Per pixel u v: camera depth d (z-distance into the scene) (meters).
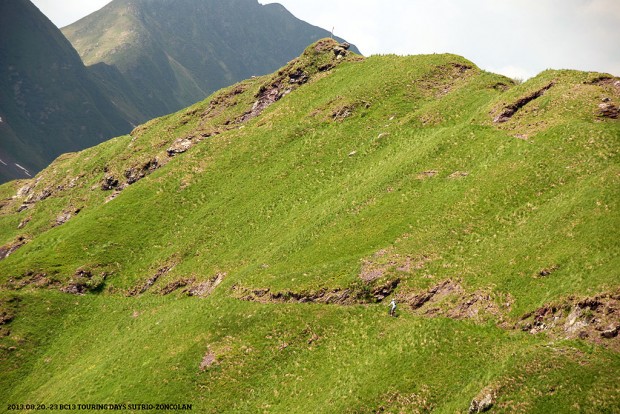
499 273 57.66
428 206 74.25
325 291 67.31
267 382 59.19
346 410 49.81
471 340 52.16
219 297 76.50
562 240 56.75
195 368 64.00
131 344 75.81
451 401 46.72
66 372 77.88
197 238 97.31
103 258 100.94
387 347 55.72
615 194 57.97
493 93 99.38
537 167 70.31
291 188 99.56
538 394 42.59
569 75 86.50
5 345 85.25
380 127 105.31
